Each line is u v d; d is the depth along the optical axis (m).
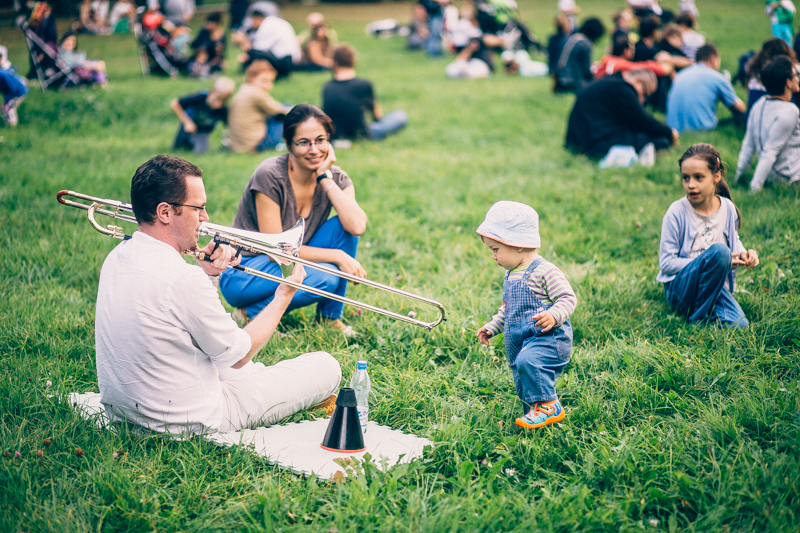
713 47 8.37
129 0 14.52
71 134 9.47
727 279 4.05
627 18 11.88
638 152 7.73
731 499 2.48
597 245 5.25
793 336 3.75
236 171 7.39
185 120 8.37
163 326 2.63
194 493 2.55
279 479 2.67
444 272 4.93
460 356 3.81
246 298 3.89
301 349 3.79
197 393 2.79
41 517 2.37
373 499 2.49
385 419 3.16
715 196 4.14
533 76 14.89
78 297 4.41
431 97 12.13
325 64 15.19
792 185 5.89
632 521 2.42
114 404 2.77
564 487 2.65
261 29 13.37
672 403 3.17
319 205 4.03
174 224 2.67
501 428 3.03
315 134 3.78
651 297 4.42
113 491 2.48
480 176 7.41
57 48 11.94
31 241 5.27
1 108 9.59
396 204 6.43
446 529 2.37
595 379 3.44
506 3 15.23
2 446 2.76
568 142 8.23
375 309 3.17
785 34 9.45
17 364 3.48
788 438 2.85
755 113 5.89
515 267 3.04
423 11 18.66
